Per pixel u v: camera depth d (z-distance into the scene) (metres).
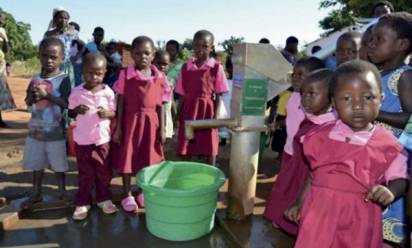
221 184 3.02
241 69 3.10
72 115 3.38
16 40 35.03
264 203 3.76
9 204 3.42
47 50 3.38
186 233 3.00
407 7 10.38
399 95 2.11
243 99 3.09
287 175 2.85
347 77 1.77
